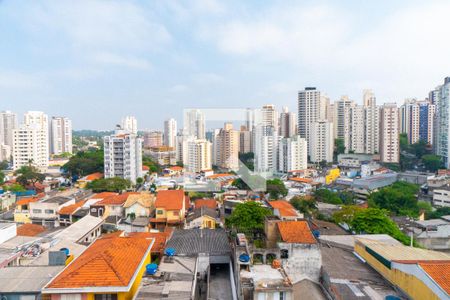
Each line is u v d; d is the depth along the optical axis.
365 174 141.12
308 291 31.70
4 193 95.62
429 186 113.75
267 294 27.08
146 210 70.94
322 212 80.50
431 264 29.02
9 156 191.50
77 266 27.00
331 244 45.00
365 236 44.84
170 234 47.06
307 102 195.50
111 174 119.69
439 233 65.00
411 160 175.75
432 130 193.88
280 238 38.34
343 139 196.75
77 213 72.00
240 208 52.47
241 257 31.64
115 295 24.89
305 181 125.69
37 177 117.62
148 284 28.03
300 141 152.00
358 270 36.34
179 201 70.31
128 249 31.00
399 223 71.06
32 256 39.00
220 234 46.25
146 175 134.75
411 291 29.64
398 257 34.25
